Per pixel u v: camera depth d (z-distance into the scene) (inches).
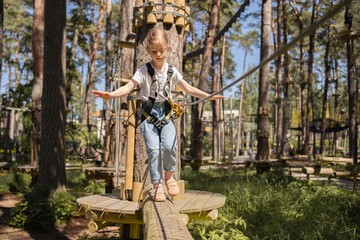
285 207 285.3
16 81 1871.3
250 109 2352.4
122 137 376.8
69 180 573.6
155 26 145.0
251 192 342.3
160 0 147.4
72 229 308.0
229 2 1284.4
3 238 276.1
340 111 1104.2
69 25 1481.3
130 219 127.8
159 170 118.2
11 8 1654.8
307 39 1148.5
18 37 1854.1
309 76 965.8
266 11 597.9
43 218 307.3
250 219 260.7
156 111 118.5
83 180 575.2
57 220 315.0
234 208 294.8
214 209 131.5
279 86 1130.0
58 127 398.3
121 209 122.6
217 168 668.1
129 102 146.7
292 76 1638.8
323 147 933.2
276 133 1157.7
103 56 1875.0
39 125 510.3
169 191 123.0
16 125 928.3
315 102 1745.8
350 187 408.5
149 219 97.3
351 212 267.6
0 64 449.1
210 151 1678.2
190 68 1547.7
